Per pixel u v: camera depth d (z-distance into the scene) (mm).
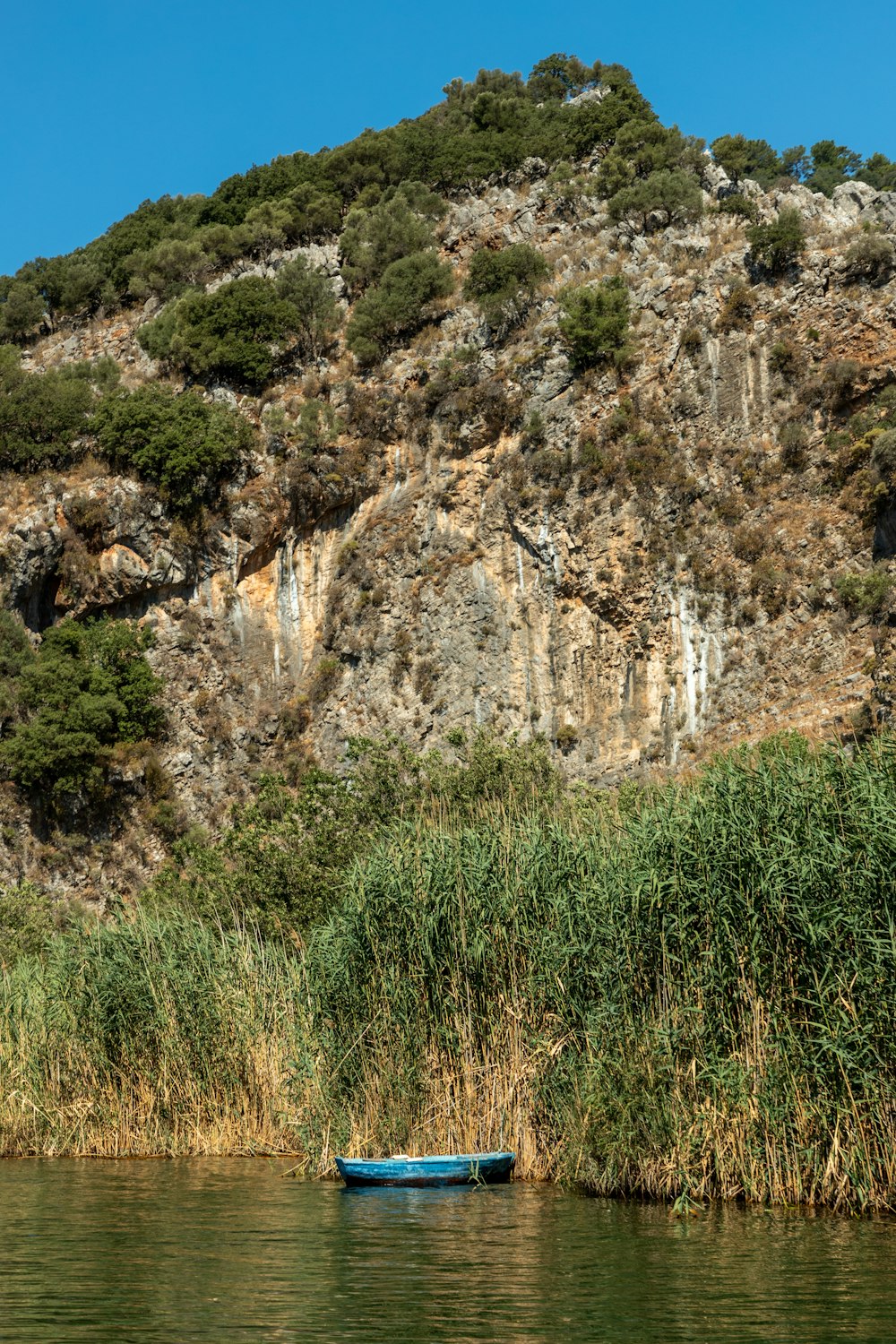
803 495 54656
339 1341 11422
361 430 66500
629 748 54656
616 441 59344
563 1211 17031
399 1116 20000
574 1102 18781
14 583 64750
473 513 62156
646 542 57000
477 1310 12383
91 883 58938
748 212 65938
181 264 84375
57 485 66438
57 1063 25328
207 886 32688
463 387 64438
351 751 36031
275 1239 15938
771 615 52906
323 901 30375
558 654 58031
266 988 24750
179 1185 20297
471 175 84375
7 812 59750
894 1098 16188
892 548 50844
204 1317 12344
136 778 60688
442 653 60094
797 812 17797
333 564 65438
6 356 78875
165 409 67000
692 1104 17594
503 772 33281
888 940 16609
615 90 94812
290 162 96562
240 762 62031
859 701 47531
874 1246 14594
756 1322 11812
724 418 57875
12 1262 14945
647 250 66938
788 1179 16875
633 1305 12469
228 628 64938
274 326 71625
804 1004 17141
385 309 69938
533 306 66188
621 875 19047
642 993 18438
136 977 24812
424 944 20125
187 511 65688
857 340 55469
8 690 61969
